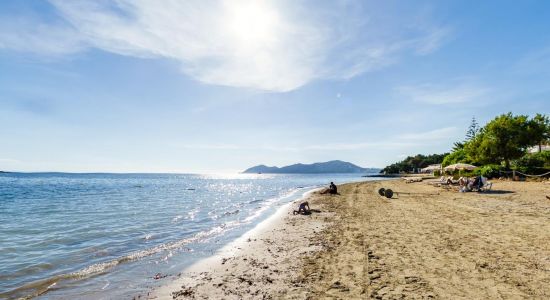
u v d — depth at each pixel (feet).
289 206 80.64
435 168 224.12
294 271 27.17
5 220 63.00
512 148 138.92
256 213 71.77
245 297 22.12
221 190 185.37
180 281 26.30
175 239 44.60
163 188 205.77
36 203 98.73
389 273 25.11
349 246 34.37
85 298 23.13
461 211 54.80
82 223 58.75
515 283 22.15
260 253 34.50
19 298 23.26
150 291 24.20
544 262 26.32
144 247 40.09
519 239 33.96
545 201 63.52
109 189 184.96
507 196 73.77
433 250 31.01
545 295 20.13
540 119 143.13
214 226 54.90
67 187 205.26
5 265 32.17
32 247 40.06
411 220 48.60
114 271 29.35
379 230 42.04
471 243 33.04
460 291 21.08
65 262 33.37
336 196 98.37
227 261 31.99
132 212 75.41
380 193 94.17
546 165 137.39
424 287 21.98
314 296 21.39
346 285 23.04
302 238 40.55
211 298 22.27
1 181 313.53
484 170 135.13
